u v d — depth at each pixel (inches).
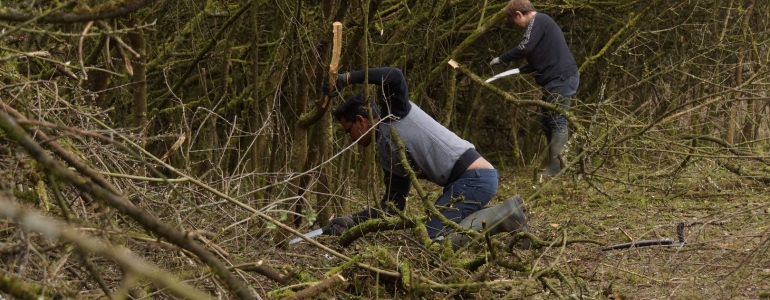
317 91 361.4
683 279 302.5
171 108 456.8
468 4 600.7
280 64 413.4
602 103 402.0
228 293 226.4
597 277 311.0
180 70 508.4
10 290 143.5
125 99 428.1
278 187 364.2
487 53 659.4
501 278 286.4
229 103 445.4
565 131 498.0
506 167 703.1
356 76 337.4
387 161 345.7
